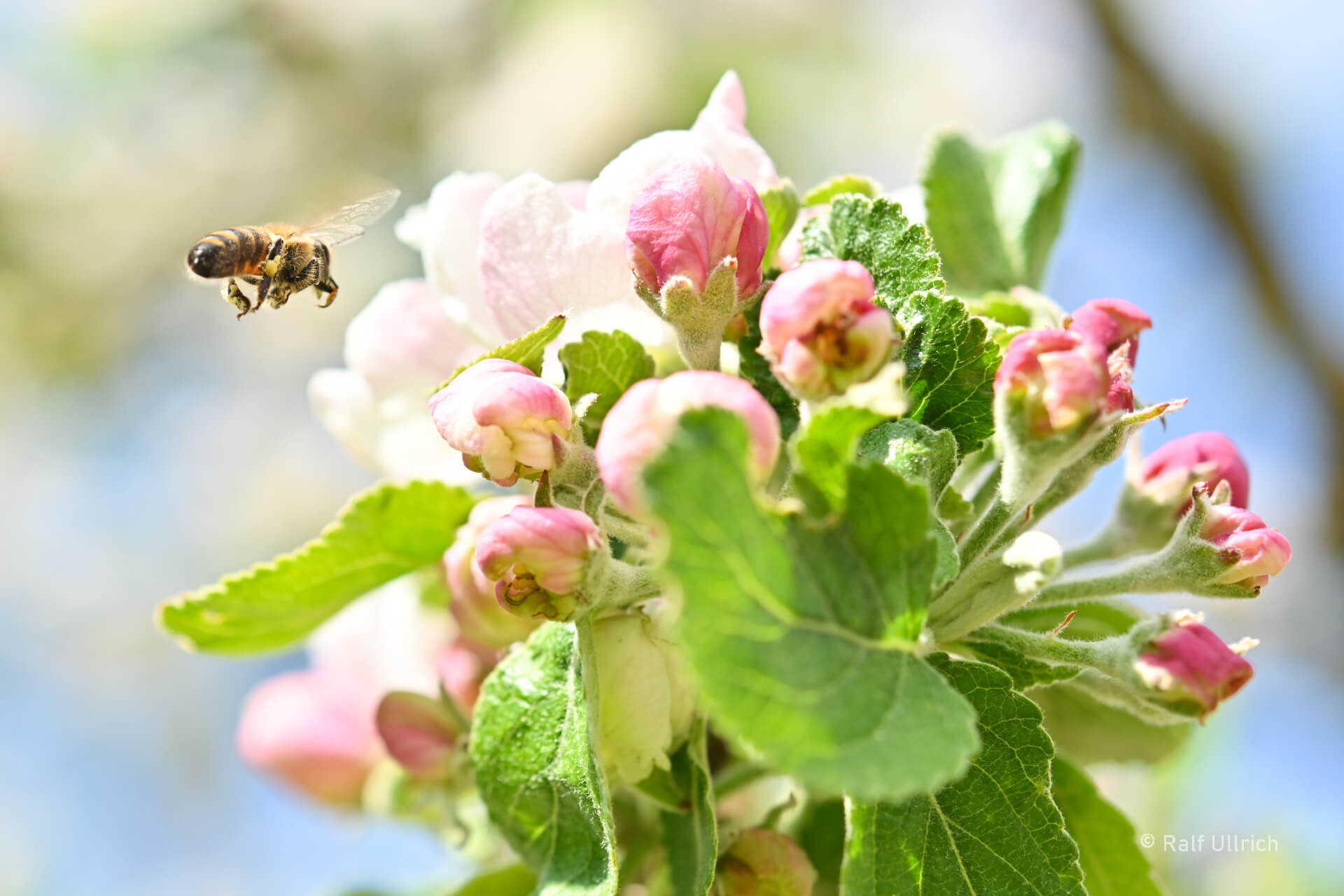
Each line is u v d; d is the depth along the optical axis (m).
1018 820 0.30
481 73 1.01
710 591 0.27
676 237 0.31
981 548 0.31
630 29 0.94
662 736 0.31
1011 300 0.34
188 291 1.13
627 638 0.31
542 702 0.31
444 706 0.34
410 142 1.04
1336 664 0.69
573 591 0.30
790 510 0.28
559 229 0.32
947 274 0.37
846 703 0.28
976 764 0.30
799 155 0.93
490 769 0.31
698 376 0.29
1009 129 0.99
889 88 1.00
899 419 0.30
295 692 0.39
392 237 0.99
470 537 0.32
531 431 0.31
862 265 0.32
